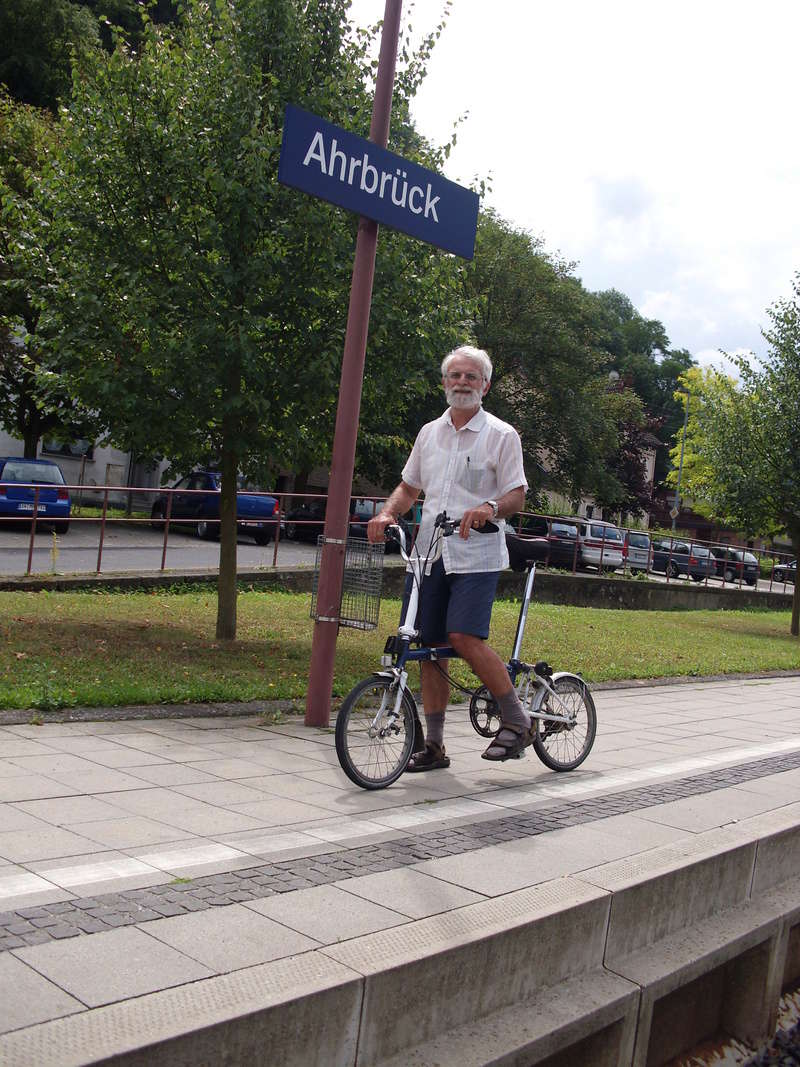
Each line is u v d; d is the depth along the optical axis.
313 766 5.56
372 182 6.71
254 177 9.44
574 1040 3.20
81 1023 2.29
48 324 10.02
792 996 5.24
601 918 3.58
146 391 9.81
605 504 48.72
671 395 91.44
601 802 5.27
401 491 5.80
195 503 26.55
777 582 50.38
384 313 9.95
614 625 18.34
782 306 24.17
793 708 10.24
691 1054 4.41
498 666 5.50
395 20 7.00
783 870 4.81
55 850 3.64
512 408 41.91
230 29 10.11
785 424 23.39
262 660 9.58
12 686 6.73
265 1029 2.44
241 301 10.02
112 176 9.91
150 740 5.84
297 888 3.44
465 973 3.02
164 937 2.89
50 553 18.39
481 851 4.11
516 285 40.25
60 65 37.38
